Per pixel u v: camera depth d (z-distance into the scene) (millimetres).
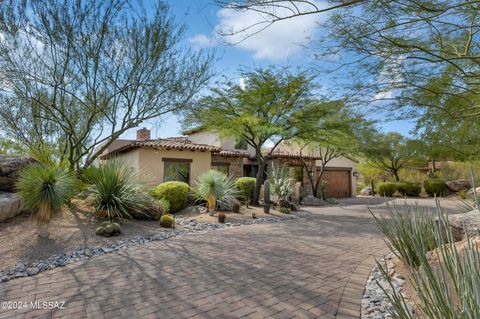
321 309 3494
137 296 3830
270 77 12234
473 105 3777
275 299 3768
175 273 4719
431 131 4605
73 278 4465
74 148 9977
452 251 2191
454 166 23672
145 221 8852
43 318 3244
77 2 8258
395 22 2951
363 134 14484
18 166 8539
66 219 7562
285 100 12453
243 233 8172
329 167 24781
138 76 9641
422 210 5094
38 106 9555
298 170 22547
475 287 1762
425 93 3594
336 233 8281
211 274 4684
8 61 8156
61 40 8328
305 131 12711
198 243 6828
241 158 19359
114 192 8266
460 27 3033
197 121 12500
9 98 9734
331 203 18797
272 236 7766
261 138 14070
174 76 9977
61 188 6496
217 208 11867
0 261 5008
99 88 9664
